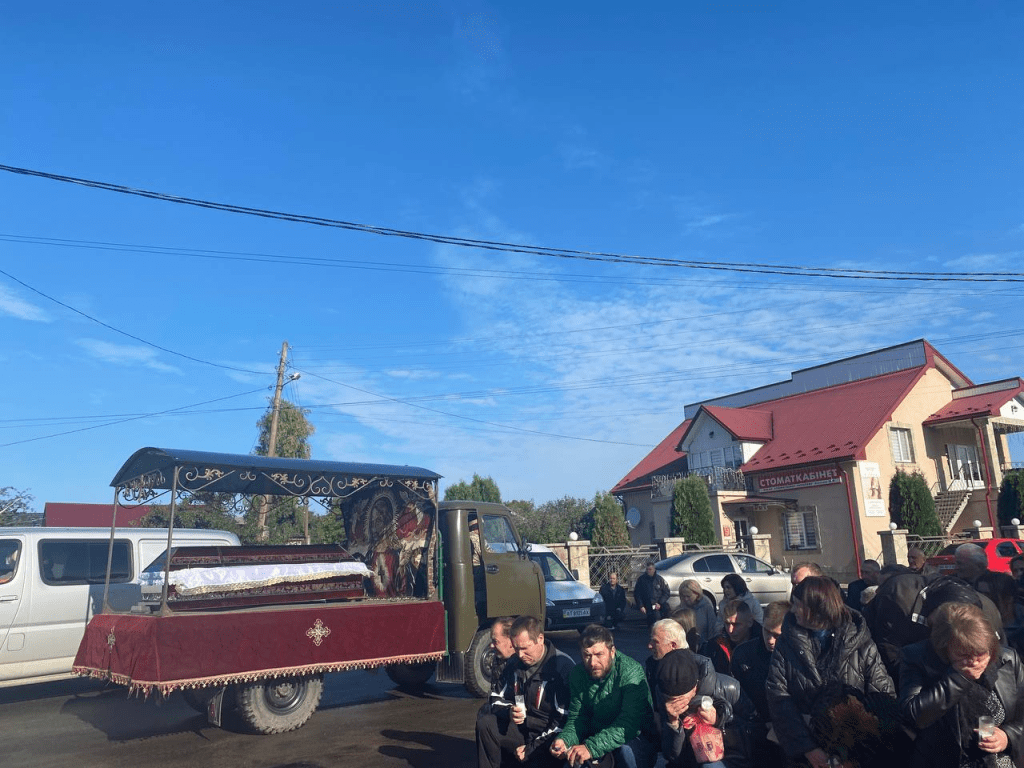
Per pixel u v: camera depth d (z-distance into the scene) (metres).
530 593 10.99
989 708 3.63
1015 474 28.58
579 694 5.07
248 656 8.17
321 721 9.36
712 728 4.57
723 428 34.78
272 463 9.11
